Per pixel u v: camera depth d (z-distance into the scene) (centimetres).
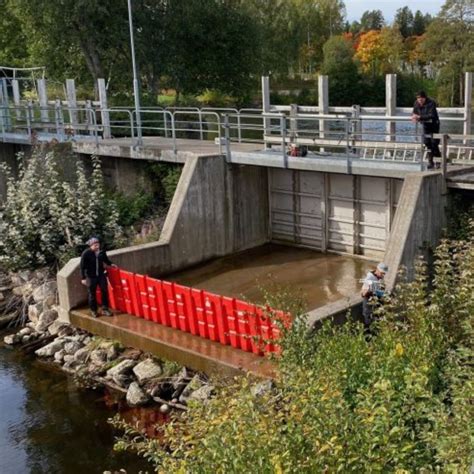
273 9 5303
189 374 1236
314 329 1094
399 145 1515
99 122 2684
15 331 1617
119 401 1248
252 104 4109
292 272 1644
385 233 1656
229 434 560
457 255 1088
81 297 1456
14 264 1772
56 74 3491
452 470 534
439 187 1337
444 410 646
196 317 1249
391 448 571
